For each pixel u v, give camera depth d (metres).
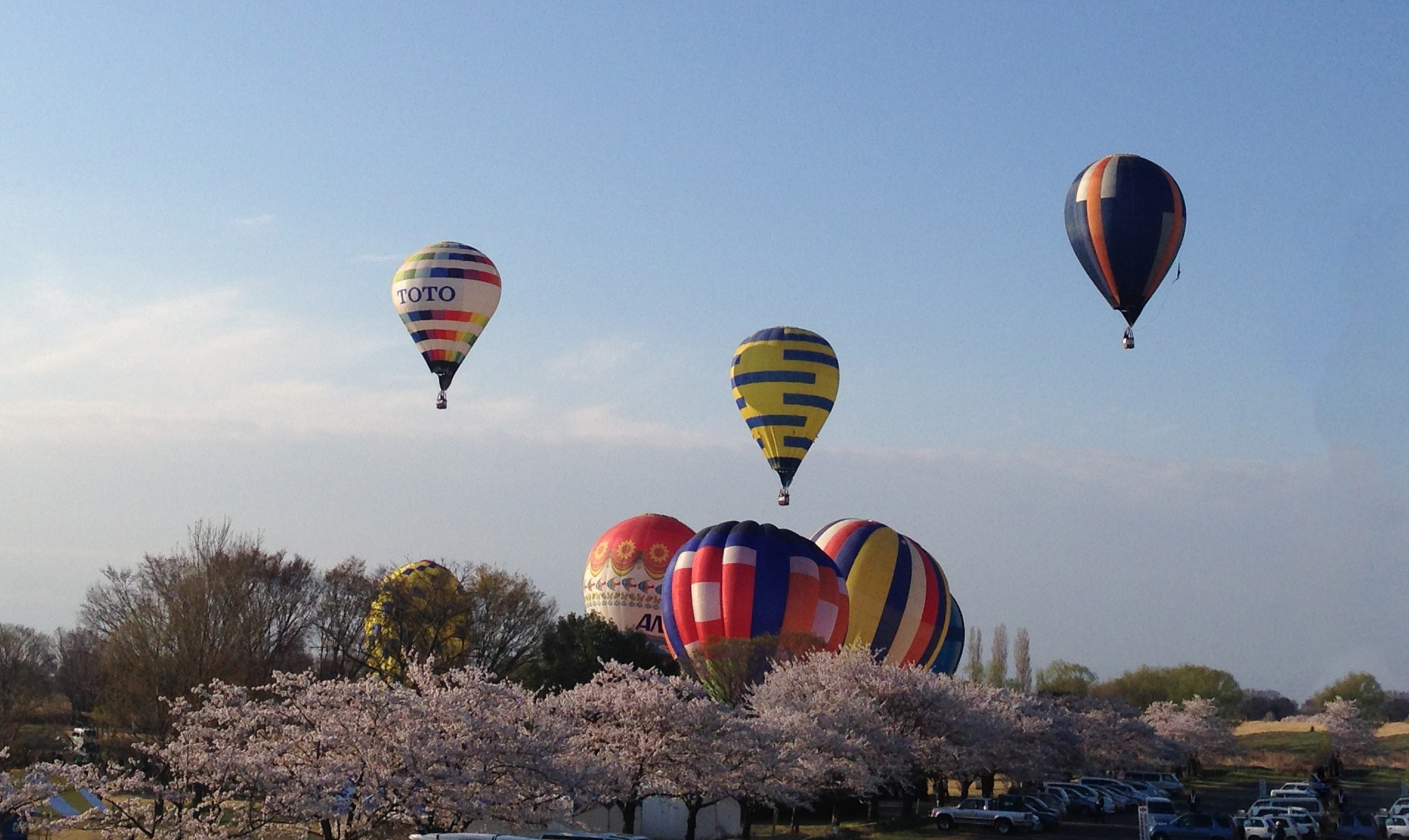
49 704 97.06
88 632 92.38
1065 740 90.25
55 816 37.38
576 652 85.69
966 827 64.38
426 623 88.25
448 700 38.19
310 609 90.31
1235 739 125.44
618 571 94.31
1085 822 72.00
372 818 35.62
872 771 61.19
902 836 61.84
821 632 78.44
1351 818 61.69
